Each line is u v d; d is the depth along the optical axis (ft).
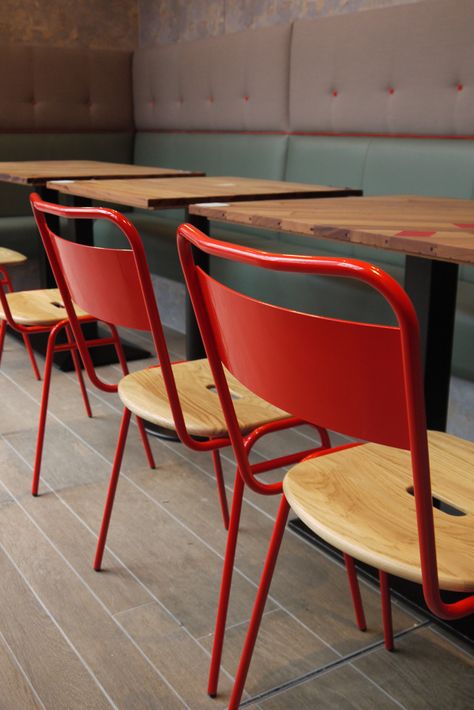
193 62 14.57
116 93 16.16
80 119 15.85
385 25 10.74
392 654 4.61
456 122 9.97
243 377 3.16
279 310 2.70
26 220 14.55
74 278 5.14
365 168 11.15
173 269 12.29
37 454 6.59
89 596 5.17
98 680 4.35
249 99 13.43
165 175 10.75
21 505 6.47
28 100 15.21
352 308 8.79
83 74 15.71
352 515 3.25
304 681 4.36
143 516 6.30
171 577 5.41
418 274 5.57
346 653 4.61
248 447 4.34
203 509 6.45
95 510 6.40
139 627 4.84
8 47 14.83
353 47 11.28
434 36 10.05
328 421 2.76
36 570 5.48
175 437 7.88
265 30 12.98
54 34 16.62
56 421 8.43
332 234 4.96
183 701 4.19
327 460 3.83
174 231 13.12
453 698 4.25
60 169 11.31
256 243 11.98
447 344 5.74
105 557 5.67
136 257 4.06
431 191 10.14
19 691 4.25
